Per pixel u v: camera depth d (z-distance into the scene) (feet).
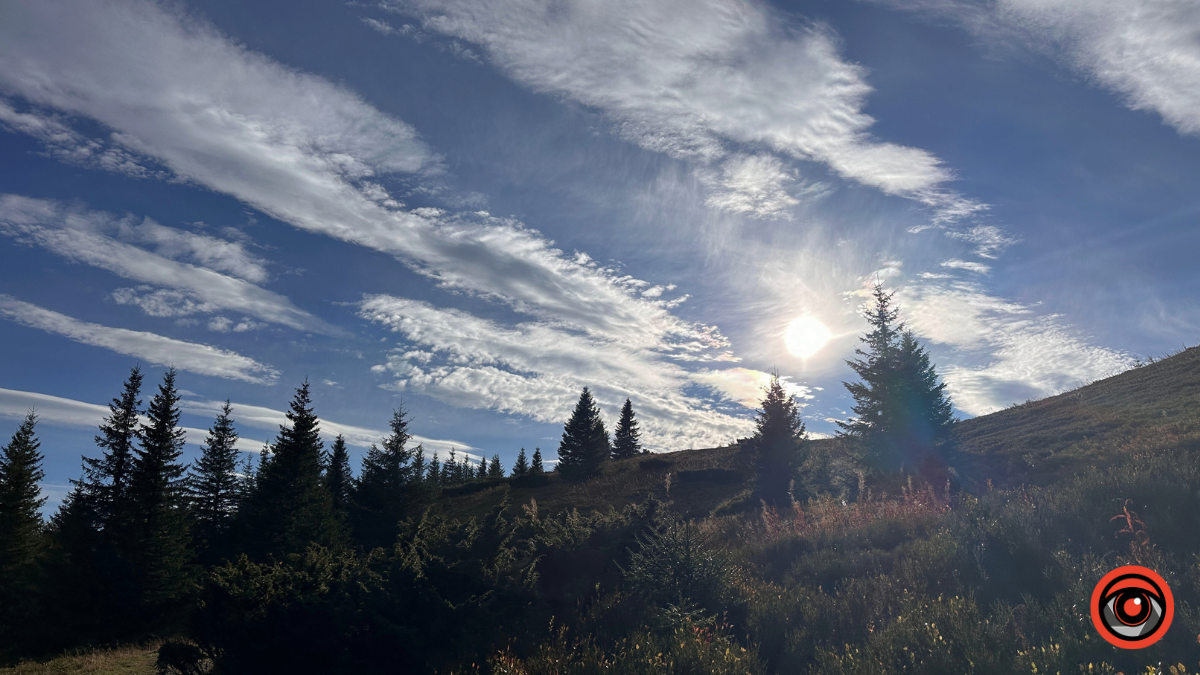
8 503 99.86
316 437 115.96
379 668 26.71
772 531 45.42
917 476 75.15
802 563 34.06
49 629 79.92
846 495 73.31
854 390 97.50
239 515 120.98
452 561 34.68
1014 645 18.10
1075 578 22.04
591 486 147.84
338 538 106.73
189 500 111.04
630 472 161.99
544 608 31.63
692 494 115.75
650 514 45.70
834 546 36.83
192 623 32.01
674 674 20.62
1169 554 22.00
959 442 88.02
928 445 87.30
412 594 29.12
